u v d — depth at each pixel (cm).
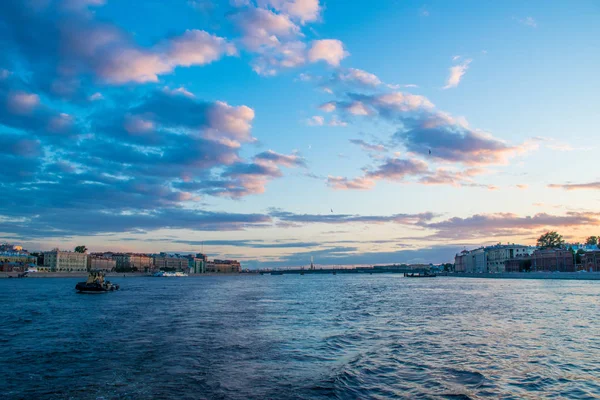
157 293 12962
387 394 2500
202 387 2653
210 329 5000
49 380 2839
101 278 13975
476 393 2511
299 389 2597
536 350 3647
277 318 6122
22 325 5400
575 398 2434
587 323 5238
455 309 7119
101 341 4206
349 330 4891
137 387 2664
